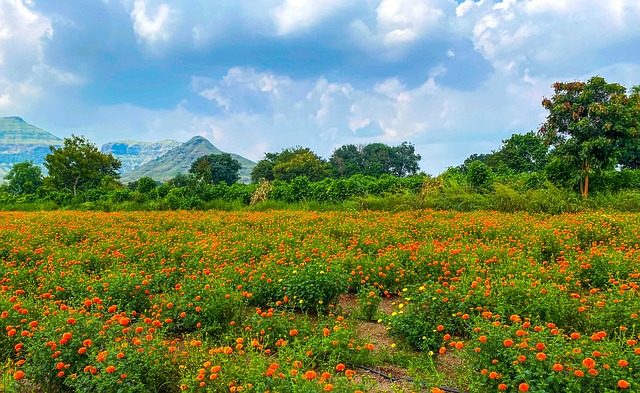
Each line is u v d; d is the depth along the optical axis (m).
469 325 4.50
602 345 3.49
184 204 20.77
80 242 10.66
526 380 3.12
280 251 7.97
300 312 5.84
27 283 6.66
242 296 5.50
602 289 6.02
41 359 3.82
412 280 6.51
